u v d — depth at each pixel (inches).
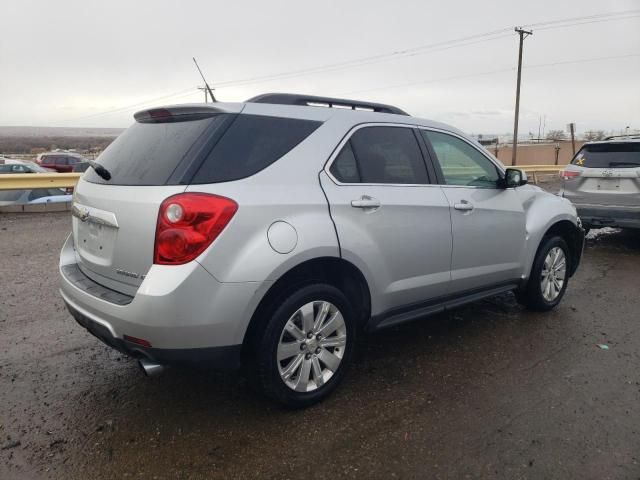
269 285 105.3
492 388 130.9
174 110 117.4
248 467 98.5
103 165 122.0
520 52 1321.4
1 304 191.9
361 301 131.2
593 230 397.7
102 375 136.6
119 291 107.5
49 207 450.9
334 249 116.0
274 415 117.0
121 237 105.4
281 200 109.1
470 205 151.1
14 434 108.3
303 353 116.9
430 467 98.9
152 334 97.7
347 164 125.4
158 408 120.0
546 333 169.9
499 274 166.1
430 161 146.5
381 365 144.0
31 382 131.9
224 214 100.1
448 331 171.2
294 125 119.8
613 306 200.5
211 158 104.8
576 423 114.9
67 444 105.2
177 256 97.4
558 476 96.7
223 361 104.5
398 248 131.6
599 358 150.3
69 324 172.7
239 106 114.8
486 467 99.0
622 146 303.0
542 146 1812.3
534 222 178.4
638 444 107.1
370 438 108.3
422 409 120.2
